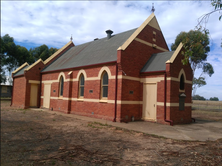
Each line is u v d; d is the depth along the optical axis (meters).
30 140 8.66
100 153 6.81
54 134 9.75
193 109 29.89
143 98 14.80
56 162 6.07
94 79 15.87
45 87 22.34
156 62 15.23
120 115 13.36
